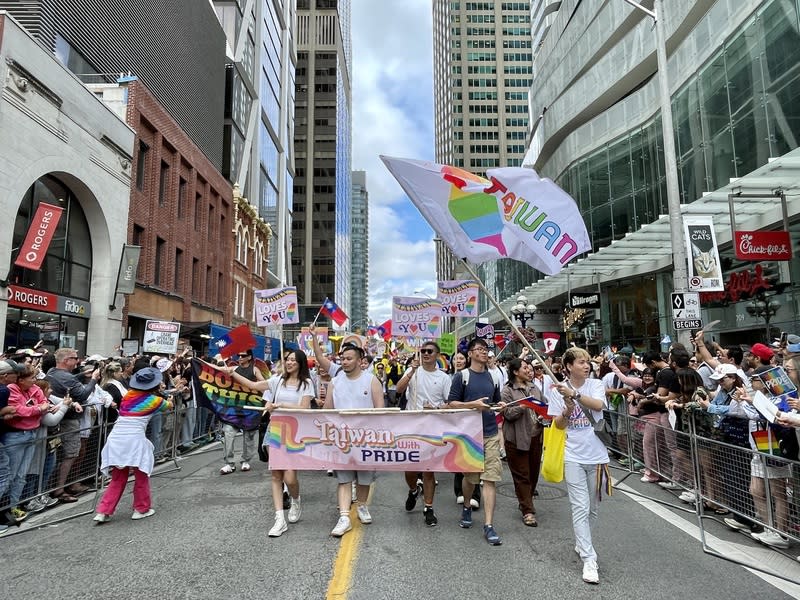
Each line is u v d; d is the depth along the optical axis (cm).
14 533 544
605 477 460
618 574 428
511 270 4322
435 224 576
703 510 605
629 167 2669
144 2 2398
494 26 11988
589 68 3338
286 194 6259
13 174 1341
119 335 1900
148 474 603
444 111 12650
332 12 10850
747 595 389
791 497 458
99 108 1777
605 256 2005
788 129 1474
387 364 1402
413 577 421
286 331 6444
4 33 1310
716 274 1173
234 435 843
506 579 418
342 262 11006
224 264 3491
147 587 407
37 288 1533
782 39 1492
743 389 539
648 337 2311
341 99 11256
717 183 1869
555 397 468
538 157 4203
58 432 673
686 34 2353
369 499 676
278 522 531
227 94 3941
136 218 2105
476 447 530
